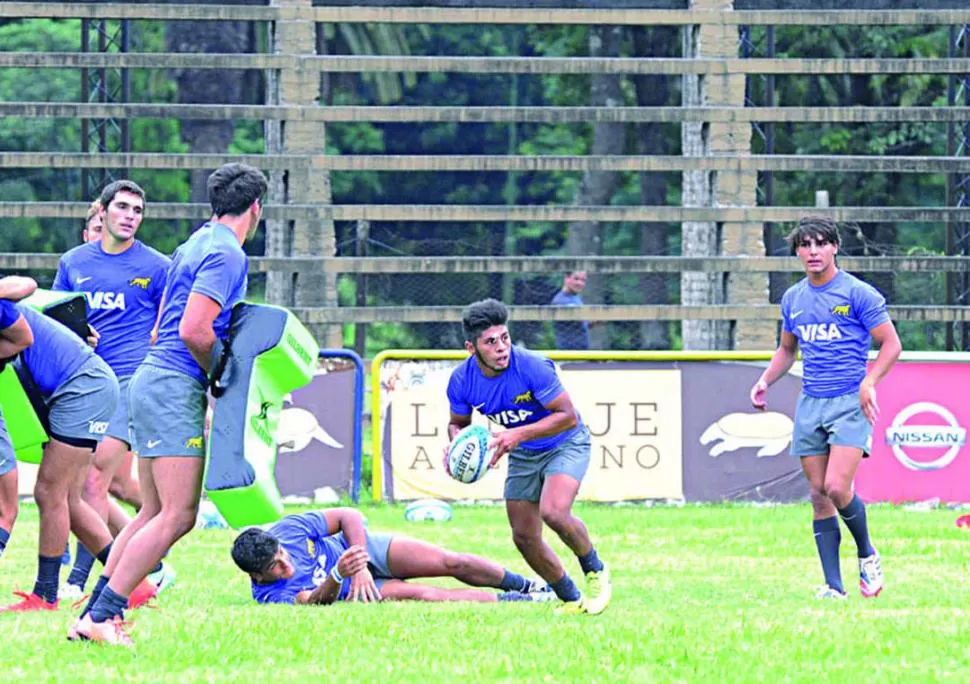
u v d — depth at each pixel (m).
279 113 51.97
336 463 47.97
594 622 24.53
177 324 22.05
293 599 27.53
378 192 61.72
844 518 28.69
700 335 54.03
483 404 25.58
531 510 25.89
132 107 51.38
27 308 25.48
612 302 56.22
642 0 54.53
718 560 34.34
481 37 61.09
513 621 24.58
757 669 19.92
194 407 21.98
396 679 19.23
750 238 52.78
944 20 53.53
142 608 26.08
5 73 66.31
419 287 55.34
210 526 42.00
